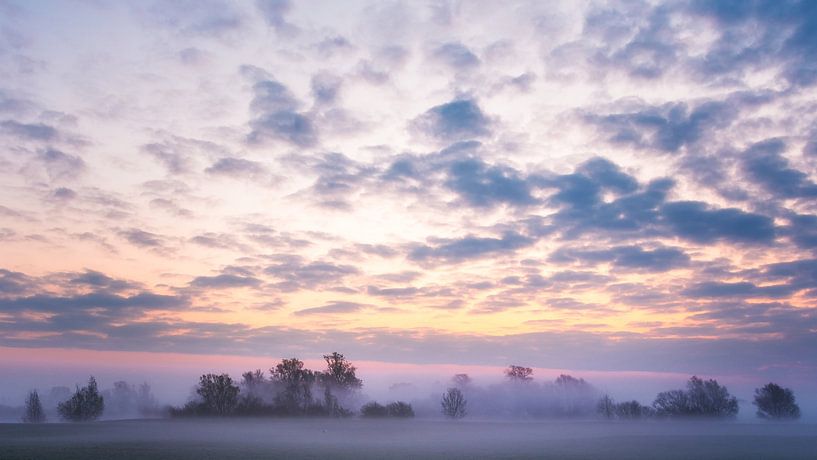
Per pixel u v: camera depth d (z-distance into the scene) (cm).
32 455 3238
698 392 9394
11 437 4812
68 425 6862
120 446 3916
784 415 8588
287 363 8631
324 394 8575
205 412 8050
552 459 3419
